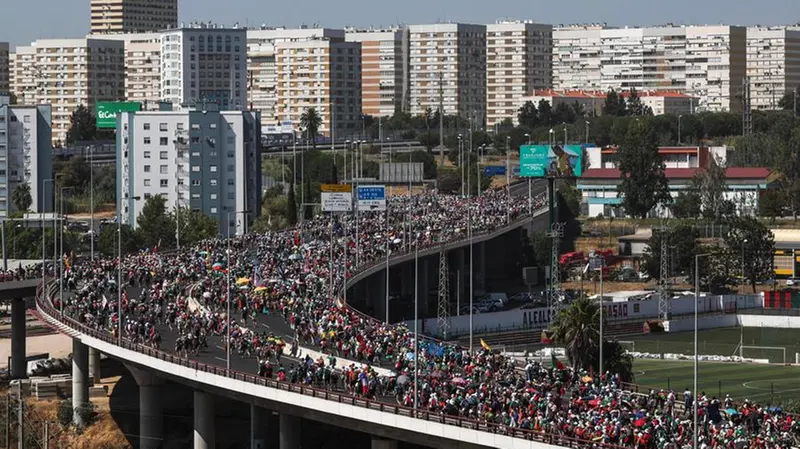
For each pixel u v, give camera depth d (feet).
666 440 545.85
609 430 549.54
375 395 653.71
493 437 577.43
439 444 620.90
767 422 588.91
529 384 641.81
